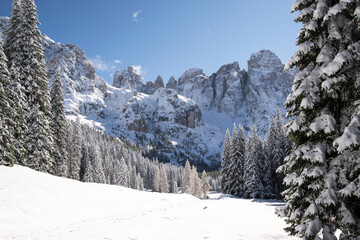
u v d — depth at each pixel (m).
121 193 24.14
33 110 26.77
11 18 28.16
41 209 13.80
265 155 44.56
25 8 28.22
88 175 54.38
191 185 64.44
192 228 13.05
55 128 33.44
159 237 10.62
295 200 8.14
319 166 7.58
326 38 8.32
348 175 7.20
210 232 12.14
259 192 41.31
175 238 10.58
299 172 8.30
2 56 21.17
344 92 7.73
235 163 47.69
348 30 7.69
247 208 21.72
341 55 7.26
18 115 23.02
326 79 7.54
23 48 27.34
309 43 8.43
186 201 26.94
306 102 7.86
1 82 21.05
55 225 12.20
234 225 14.12
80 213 15.05
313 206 7.24
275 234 12.02
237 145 48.19
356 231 6.75
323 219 7.24
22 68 26.88
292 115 9.14
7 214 11.90
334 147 7.66
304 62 9.20
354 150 7.23
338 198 7.00
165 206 21.52
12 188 15.32
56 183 19.75
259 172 43.16
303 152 7.97
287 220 8.22
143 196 25.19
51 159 27.75
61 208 14.95
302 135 8.84
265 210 20.34
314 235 6.90
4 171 18.12
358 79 7.26
